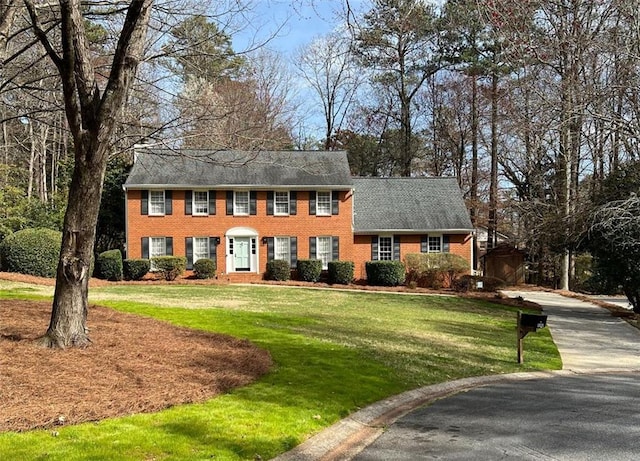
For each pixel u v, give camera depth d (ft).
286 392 27.78
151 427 21.07
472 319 66.49
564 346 51.34
